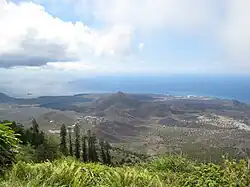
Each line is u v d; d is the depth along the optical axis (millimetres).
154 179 5418
